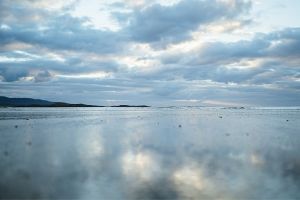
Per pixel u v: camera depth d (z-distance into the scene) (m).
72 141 26.53
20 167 15.67
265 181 13.70
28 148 22.08
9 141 25.70
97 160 17.84
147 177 14.08
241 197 11.58
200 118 78.62
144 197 11.32
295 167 16.61
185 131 37.84
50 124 47.62
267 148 23.36
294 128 43.84
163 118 77.06
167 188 12.45
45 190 11.88
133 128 42.34
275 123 56.44
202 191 12.14
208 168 16.16
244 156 19.81
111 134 33.19
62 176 13.99
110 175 14.31
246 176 14.54
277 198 11.53
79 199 10.98
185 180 13.66
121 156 19.34
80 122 54.91
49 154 19.64
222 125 50.19
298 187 12.84
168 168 15.99
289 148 23.44
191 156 19.67
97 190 12.02
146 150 22.05
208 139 29.05
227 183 13.32
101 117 79.19
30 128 38.94
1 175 13.99
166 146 24.14
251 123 56.22
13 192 11.58
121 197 11.27
